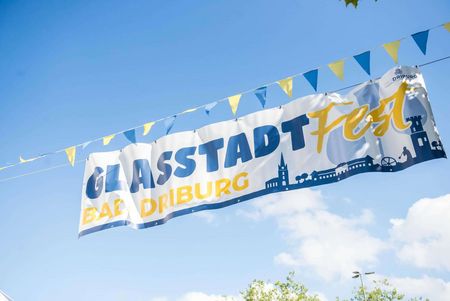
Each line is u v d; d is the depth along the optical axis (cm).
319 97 468
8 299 673
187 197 483
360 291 2891
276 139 470
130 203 512
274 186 445
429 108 400
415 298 2784
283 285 2827
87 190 539
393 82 429
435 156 378
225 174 477
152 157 527
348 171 415
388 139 409
